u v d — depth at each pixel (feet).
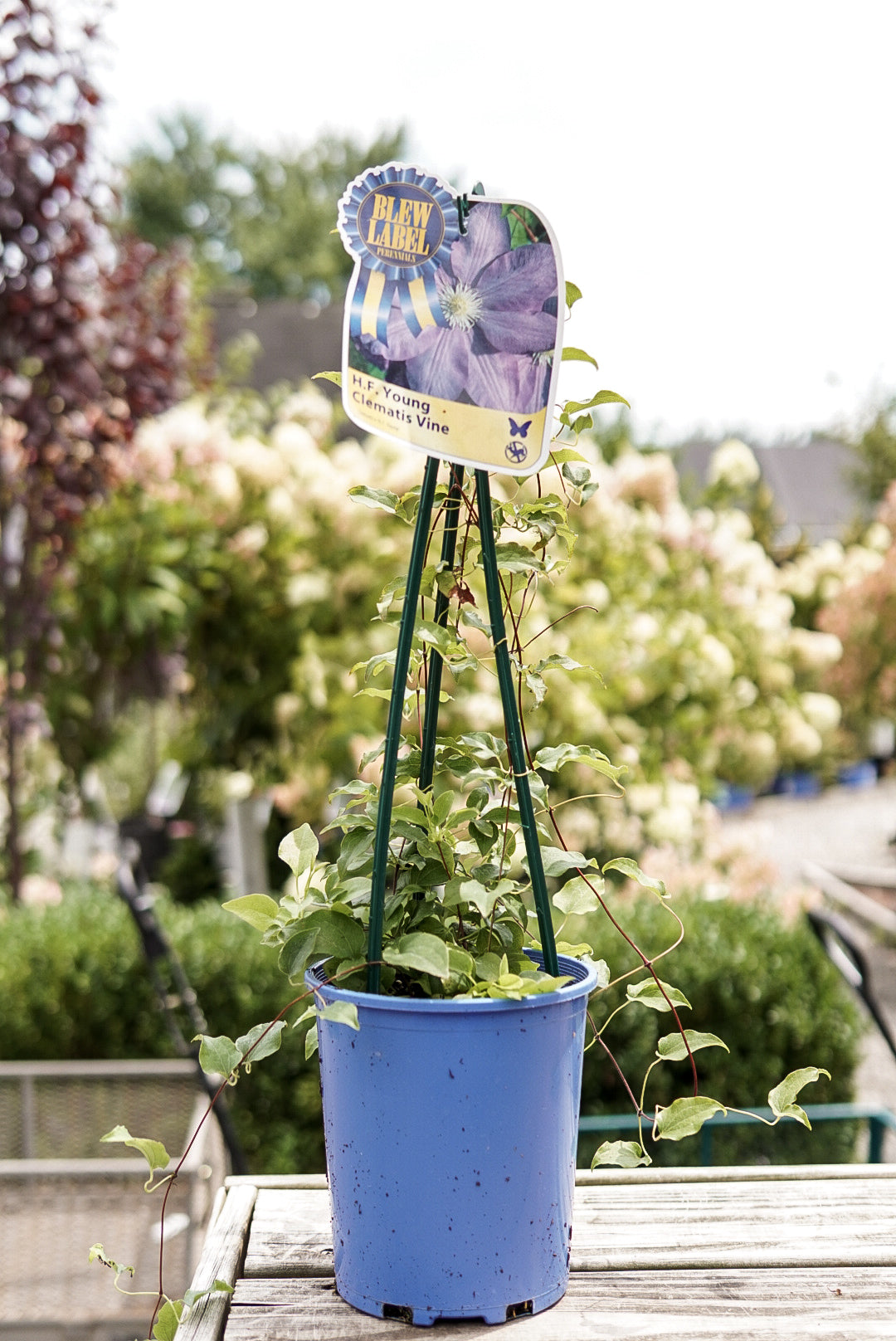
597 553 15.61
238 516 15.11
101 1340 7.22
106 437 14.01
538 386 2.93
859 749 51.83
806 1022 9.50
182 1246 7.27
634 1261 3.42
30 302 12.82
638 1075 9.36
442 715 12.15
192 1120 7.75
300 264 81.97
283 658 15.58
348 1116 3.09
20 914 10.84
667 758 15.05
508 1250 3.04
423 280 3.14
